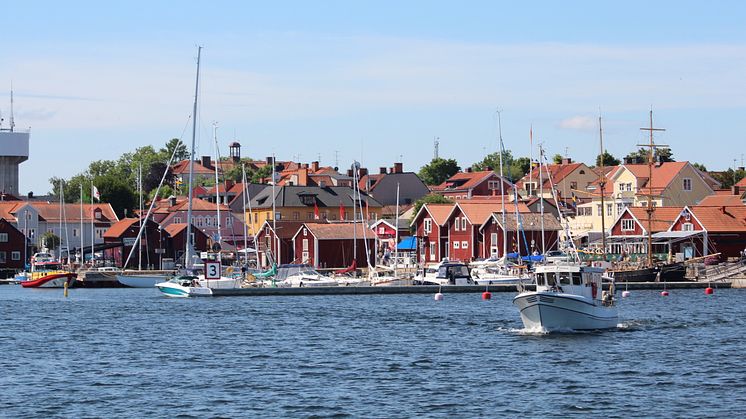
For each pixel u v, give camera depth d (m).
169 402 57.88
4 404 57.41
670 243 165.62
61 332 93.12
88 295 150.50
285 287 145.00
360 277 166.75
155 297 142.38
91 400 58.44
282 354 76.81
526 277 146.00
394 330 92.19
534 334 85.88
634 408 55.81
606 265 149.62
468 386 62.25
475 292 144.25
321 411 55.44
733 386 61.88
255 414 54.78
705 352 75.62
